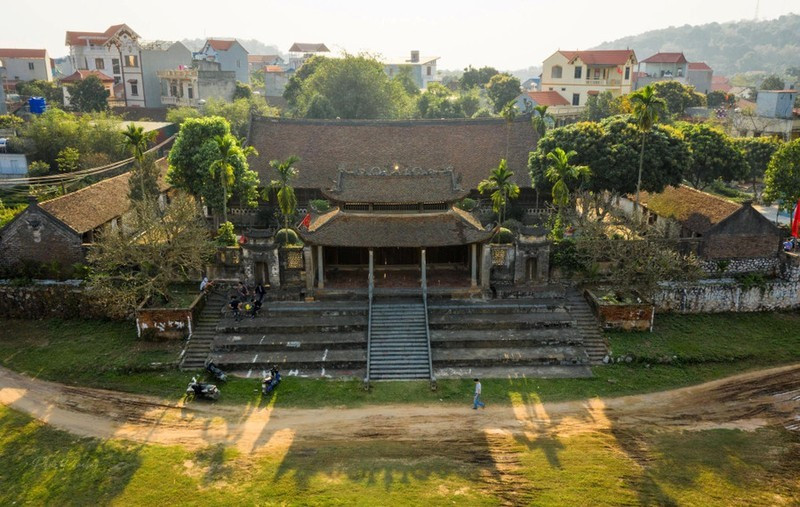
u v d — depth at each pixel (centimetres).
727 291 5528
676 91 12181
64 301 5362
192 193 6750
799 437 3934
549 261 5625
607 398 4412
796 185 6450
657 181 6231
